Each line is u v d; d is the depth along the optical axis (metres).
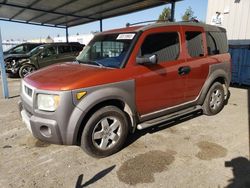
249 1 9.44
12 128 4.67
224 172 3.12
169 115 4.33
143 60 3.54
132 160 3.44
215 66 4.93
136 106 3.74
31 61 11.37
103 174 3.11
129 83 3.56
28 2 11.25
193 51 4.54
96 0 10.35
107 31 4.51
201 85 4.77
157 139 4.11
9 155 3.62
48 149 3.79
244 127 4.64
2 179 3.02
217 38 5.11
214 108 5.24
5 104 6.51
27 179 3.02
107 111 3.41
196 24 4.66
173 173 3.11
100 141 3.50
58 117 3.09
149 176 3.05
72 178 3.04
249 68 8.48
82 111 3.15
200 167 3.24
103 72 3.41
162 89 4.02
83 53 4.65
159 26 4.04
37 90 3.18
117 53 3.84
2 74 7.03
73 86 3.11
